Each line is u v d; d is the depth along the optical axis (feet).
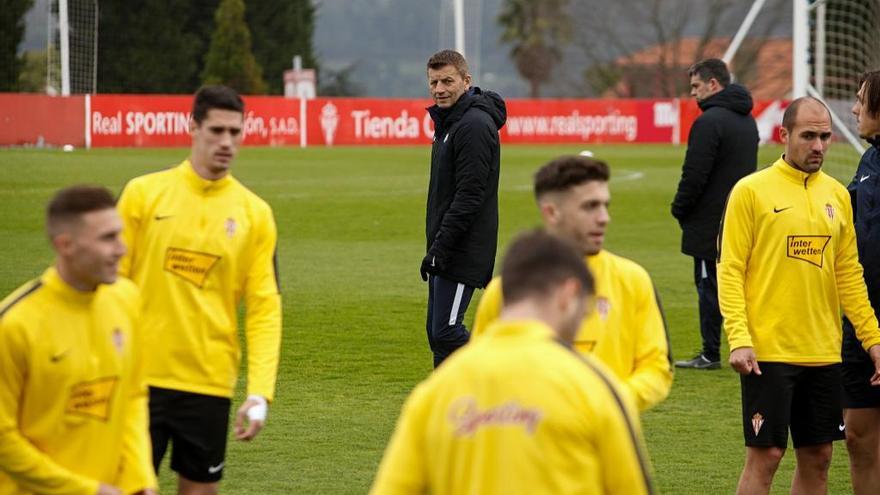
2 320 45.88
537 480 35.55
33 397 46.73
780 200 66.80
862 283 68.80
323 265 171.42
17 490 47.83
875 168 72.43
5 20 520.42
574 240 47.39
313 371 107.14
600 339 50.90
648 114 509.35
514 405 35.91
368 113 460.14
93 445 48.06
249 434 56.95
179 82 636.48
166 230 59.26
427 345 118.73
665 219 236.02
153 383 59.26
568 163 47.26
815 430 68.18
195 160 59.88
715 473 78.79
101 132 398.62
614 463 36.17
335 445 83.87
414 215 234.38
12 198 237.25
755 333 67.31
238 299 60.90
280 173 321.73
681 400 99.45
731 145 107.86
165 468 79.15
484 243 87.51
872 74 71.46
